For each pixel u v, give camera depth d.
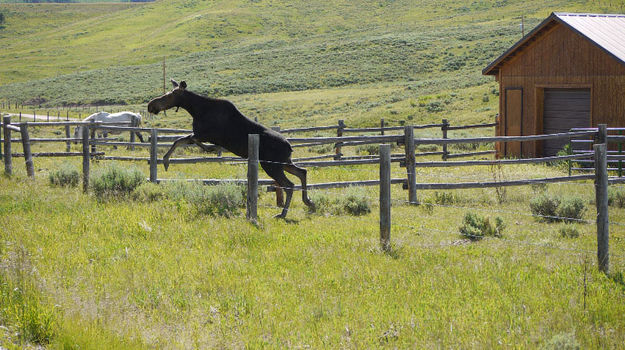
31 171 16.33
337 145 19.89
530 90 25.59
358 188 13.63
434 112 52.72
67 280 7.27
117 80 115.00
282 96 81.62
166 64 131.00
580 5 142.12
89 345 5.40
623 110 22.28
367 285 7.45
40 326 5.72
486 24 128.75
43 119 67.81
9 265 7.52
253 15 190.38
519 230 11.06
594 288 7.18
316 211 12.54
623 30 23.95
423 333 5.96
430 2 186.00
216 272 7.85
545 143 25.83
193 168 18.56
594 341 5.75
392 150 28.03
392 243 9.31
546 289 7.22
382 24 166.25
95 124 15.96
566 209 12.11
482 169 19.83
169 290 7.09
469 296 7.04
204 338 5.81
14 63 162.50
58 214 10.98
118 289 7.12
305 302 6.87
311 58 112.75
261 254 8.80
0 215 10.75
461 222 11.41
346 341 5.84
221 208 11.48
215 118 12.36
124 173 13.54
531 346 5.61
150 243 9.23
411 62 98.75
